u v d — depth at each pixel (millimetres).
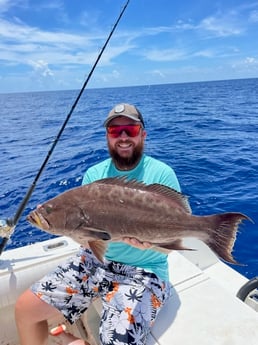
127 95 59812
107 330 2119
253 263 4488
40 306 2416
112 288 2379
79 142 13852
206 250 3506
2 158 11953
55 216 2012
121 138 2477
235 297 2502
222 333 2158
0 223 2604
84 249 2623
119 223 1978
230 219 1869
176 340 2127
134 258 2430
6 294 2658
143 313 2172
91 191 2031
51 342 2768
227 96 44625
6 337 2781
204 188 7234
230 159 9562
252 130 15062
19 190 7906
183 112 24438
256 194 6707
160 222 1962
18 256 2928
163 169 2582
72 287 2477
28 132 18594
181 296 2523
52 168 9742
